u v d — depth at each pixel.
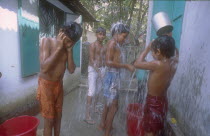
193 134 1.50
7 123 1.73
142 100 1.63
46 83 1.54
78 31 1.50
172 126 1.74
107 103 1.91
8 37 2.19
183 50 1.38
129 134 1.70
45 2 3.08
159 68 1.28
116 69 1.81
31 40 2.57
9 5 2.16
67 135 1.93
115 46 1.65
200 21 1.23
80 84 3.99
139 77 1.61
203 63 1.37
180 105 1.73
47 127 1.63
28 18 2.47
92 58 2.28
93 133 1.97
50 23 3.36
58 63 1.54
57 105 1.68
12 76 2.31
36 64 2.75
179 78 1.62
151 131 1.46
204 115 1.32
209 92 1.27
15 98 2.40
